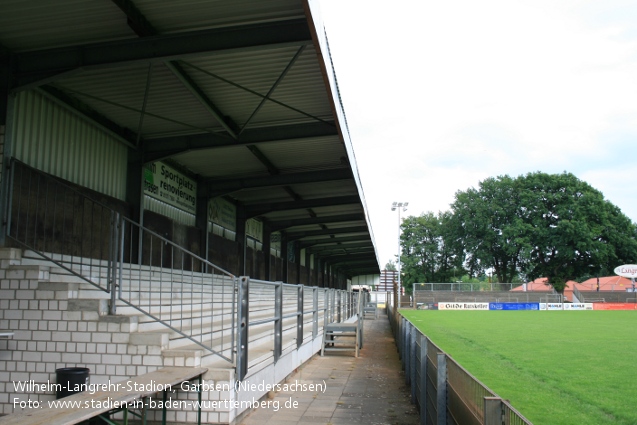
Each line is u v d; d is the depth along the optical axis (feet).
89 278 28.19
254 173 59.72
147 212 45.98
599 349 62.59
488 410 10.72
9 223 29.45
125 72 33.17
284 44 27.43
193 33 27.96
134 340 24.44
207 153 50.96
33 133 33.01
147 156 45.37
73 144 37.14
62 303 25.25
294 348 40.27
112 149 42.19
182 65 32.48
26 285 25.67
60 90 35.29
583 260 245.04
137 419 23.36
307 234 109.40
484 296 217.97
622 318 128.98
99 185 40.19
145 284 37.91
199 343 24.90
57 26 27.20
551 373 44.88
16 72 29.96
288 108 40.24
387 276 299.99
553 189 251.60
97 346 24.67
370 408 28.25
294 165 57.77
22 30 27.53
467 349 62.28
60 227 34.63
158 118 41.19
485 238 255.09
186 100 38.06
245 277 25.79
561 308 199.31
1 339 25.29
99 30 27.68
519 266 256.11
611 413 30.89
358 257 165.37
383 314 171.53
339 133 41.52
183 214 55.83
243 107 39.83
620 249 244.42
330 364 47.44
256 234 87.04
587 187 247.70
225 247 68.23
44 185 33.40
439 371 17.30
